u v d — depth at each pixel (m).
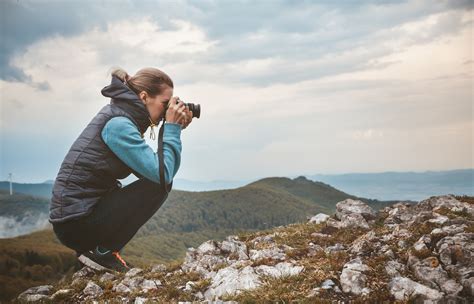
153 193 5.39
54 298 5.61
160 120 5.55
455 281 4.37
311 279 4.84
